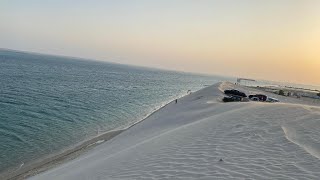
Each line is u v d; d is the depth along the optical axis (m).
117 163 10.23
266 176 6.96
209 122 15.47
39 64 167.38
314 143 9.57
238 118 15.03
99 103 46.28
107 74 153.38
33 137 22.70
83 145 21.00
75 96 51.38
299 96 76.62
